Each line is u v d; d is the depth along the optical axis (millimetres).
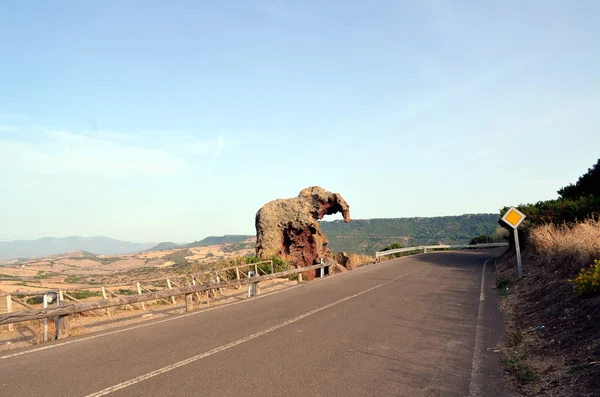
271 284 19719
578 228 14609
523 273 16703
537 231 18438
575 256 11727
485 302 13211
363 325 10125
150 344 8430
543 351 7270
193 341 8656
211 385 6035
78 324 10844
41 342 8789
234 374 6527
